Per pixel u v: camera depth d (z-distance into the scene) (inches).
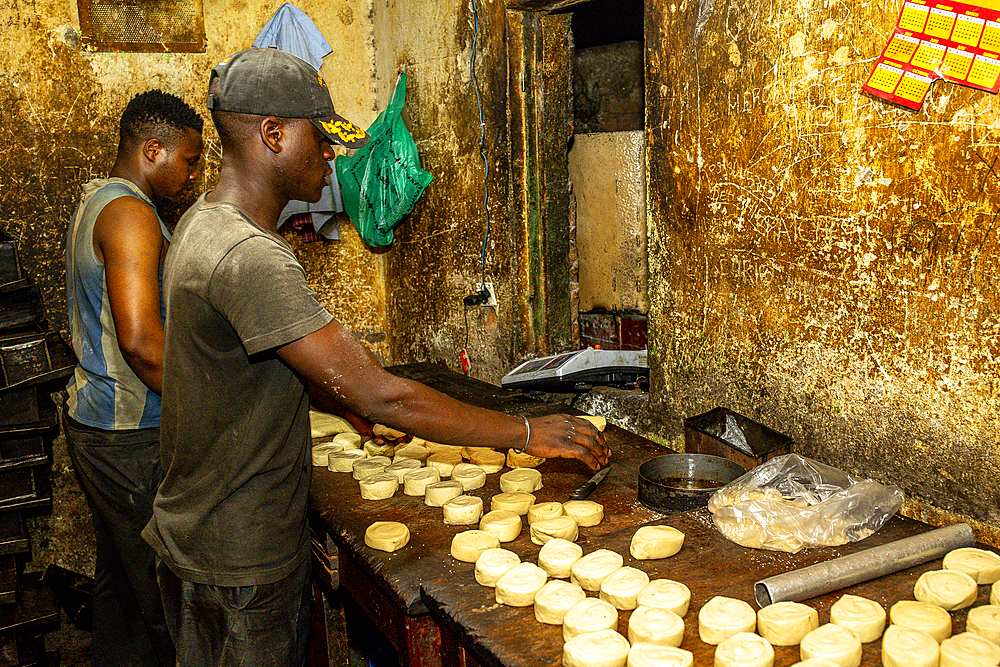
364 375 56.0
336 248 152.6
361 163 138.2
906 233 68.2
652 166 93.8
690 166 88.7
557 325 123.6
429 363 134.3
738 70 81.0
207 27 134.5
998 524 64.7
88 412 89.6
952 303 65.7
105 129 129.2
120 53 128.6
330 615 80.4
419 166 133.6
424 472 80.4
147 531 63.6
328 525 72.8
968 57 61.9
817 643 47.4
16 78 122.2
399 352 156.3
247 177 58.6
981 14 60.9
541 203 118.0
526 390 106.4
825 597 54.7
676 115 89.4
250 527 59.0
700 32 84.5
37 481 104.6
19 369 97.4
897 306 69.9
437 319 142.3
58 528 132.8
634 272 118.6
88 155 128.6
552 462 84.8
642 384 107.1
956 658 45.4
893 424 71.8
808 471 70.8
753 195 81.7
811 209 76.0
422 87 137.3
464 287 133.1
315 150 60.6
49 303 129.3
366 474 80.4
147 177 91.4
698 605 54.4
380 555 64.5
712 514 68.5
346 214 151.3
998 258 61.9
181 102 92.6
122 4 127.8
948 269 65.6
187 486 59.8
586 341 131.0
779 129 77.7
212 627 60.8
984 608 51.0
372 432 90.2
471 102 124.2
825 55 72.4
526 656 49.4
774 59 77.1
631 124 132.0
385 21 145.6
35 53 123.0
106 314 86.6
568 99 118.0
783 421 82.4
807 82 74.4
